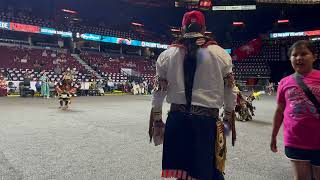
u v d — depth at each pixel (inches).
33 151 245.4
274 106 777.6
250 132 359.6
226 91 107.2
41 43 1780.3
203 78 104.5
